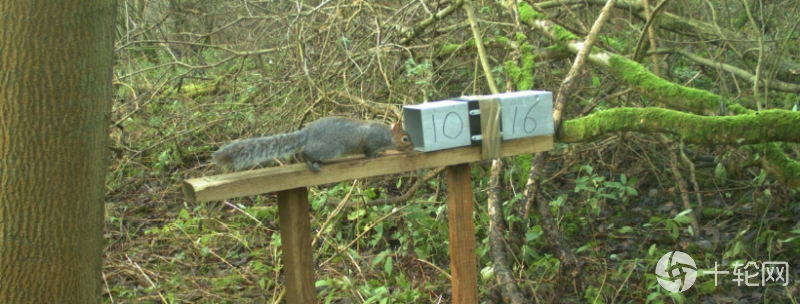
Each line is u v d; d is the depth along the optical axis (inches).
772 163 183.3
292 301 119.3
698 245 210.2
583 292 184.5
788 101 245.1
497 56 273.6
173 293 190.7
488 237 193.6
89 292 140.2
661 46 275.3
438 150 119.8
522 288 183.3
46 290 132.6
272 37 283.7
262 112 281.3
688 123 159.8
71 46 128.8
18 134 127.5
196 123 305.4
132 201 270.2
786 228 215.3
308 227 117.4
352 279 180.4
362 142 119.5
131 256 221.5
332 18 252.5
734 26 268.4
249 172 110.8
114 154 300.2
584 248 194.5
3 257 130.3
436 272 195.8
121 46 304.7
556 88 262.5
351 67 261.1
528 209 198.7
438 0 258.2
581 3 281.1
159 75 351.3
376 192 250.8
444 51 275.3
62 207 132.1
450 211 128.3
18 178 128.6
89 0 130.3
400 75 256.7
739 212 230.7
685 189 229.3
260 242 226.1
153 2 366.9
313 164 113.3
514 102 123.0
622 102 259.1
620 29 286.8
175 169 295.3
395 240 224.8
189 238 222.1
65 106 129.6
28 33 125.4
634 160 264.5
